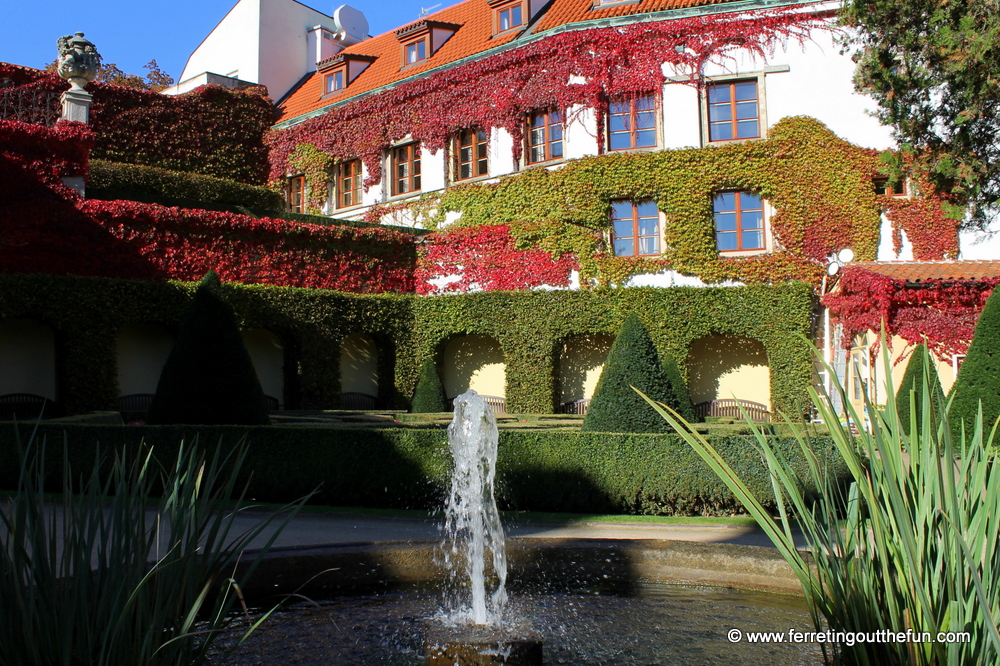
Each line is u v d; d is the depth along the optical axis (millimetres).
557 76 24672
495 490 10602
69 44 20469
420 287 26875
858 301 19484
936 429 3031
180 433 11227
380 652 5129
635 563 6715
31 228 19156
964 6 15789
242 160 31547
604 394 12625
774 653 5047
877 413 3203
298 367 23688
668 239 23453
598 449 10539
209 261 22641
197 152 30375
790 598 6250
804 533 3387
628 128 24234
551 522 9922
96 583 3229
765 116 23094
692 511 10305
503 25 27781
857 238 22484
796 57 23062
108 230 20656
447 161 27062
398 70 30297
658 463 10328
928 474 2957
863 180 22547
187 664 3258
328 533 8742
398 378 25703
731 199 23500
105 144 28219
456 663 4723
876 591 3078
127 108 28859
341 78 32000
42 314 18406
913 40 16609
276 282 23984
